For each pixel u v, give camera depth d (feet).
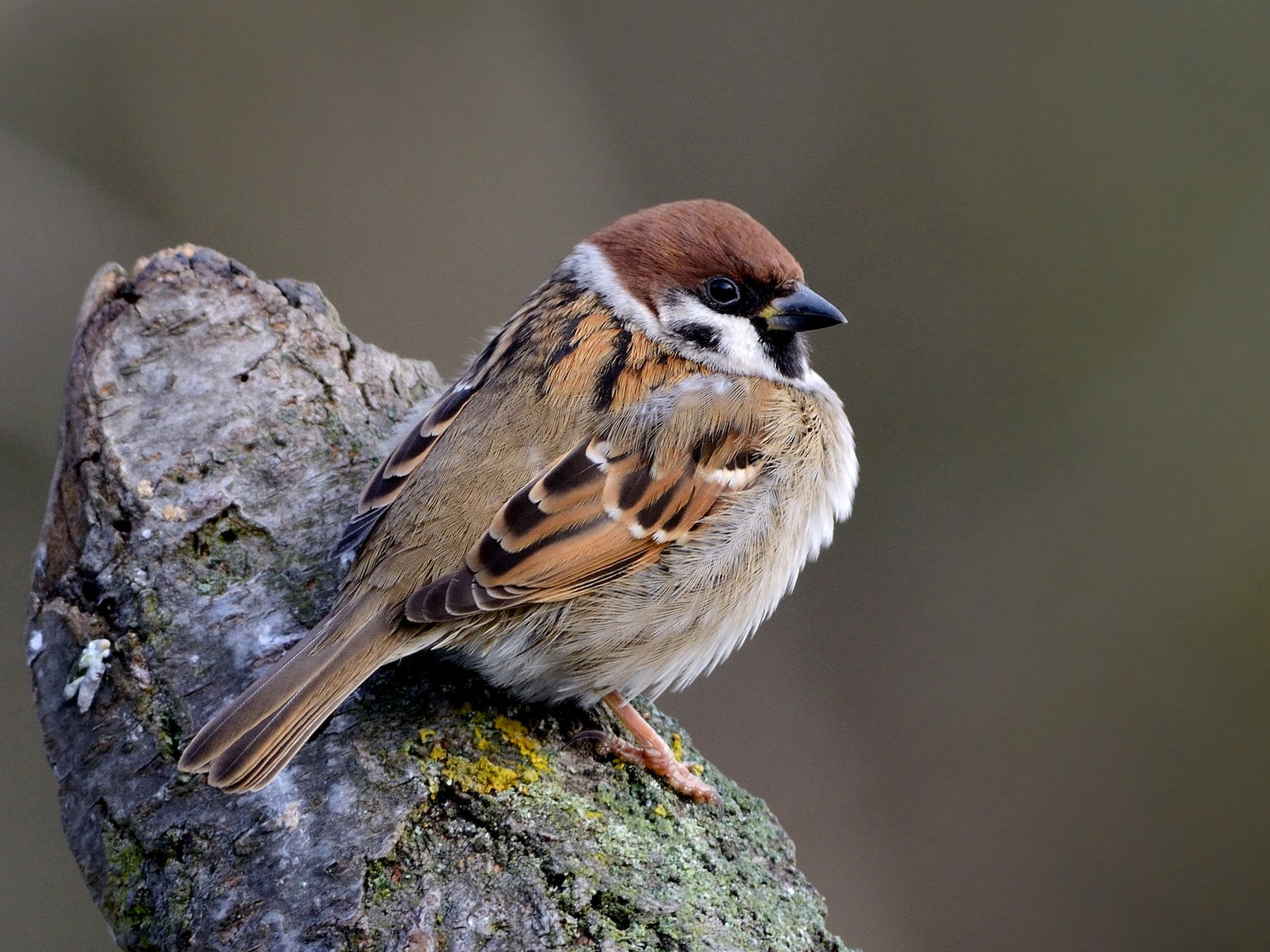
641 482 21.68
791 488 23.32
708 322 23.97
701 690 40.96
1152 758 39.83
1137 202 47.60
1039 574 42.80
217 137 48.11
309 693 18.65
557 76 51.03
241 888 17.49
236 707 18.22
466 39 50.14
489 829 18.11
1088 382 46.32
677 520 21.94
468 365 24.54
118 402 22.54
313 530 21.80
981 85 50.70
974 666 41.86
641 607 21.67
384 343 47.62
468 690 20.33
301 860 17.53
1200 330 46.24
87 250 45.29
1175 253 47.16
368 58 49.85
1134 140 48.88
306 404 23.50
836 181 50.24
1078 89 49.93
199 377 23.13
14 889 35.78
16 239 44.98
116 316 23.38
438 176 49.01
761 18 51.93
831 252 49.21
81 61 47.47
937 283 48.26
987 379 46.65
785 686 41.47
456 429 21.57
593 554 21.01
